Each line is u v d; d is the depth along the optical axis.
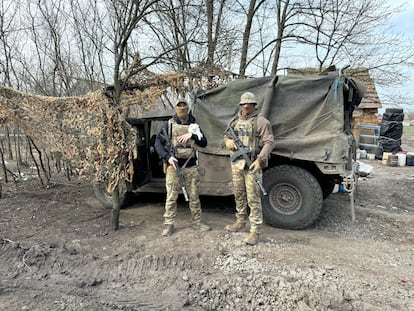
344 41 7.85
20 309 2.83
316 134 4.38
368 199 6.28
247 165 3.81
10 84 7.29
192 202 4.24
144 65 4.64
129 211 5.24
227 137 4.03
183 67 6.15
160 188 5.17
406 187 7.32
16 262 3.60
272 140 3.78
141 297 3.04
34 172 8.39
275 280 3.10
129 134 4.30
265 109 4.52
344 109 4.78
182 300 2.98
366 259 3.59
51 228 4.46
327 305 2.82
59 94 7.38
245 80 4.72
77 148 4.53
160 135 4.07
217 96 4.88
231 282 3.13
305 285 3.03
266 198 4.57
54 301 2.97
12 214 5.02
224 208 5.37
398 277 3.20
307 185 4.34
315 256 3.62
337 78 4.32
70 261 3.59
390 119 12.48
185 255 3.59
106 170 4.28
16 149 8.84
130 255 3.65
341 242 4.07
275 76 4.61
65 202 5.71
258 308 2.86
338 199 6.21
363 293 2.91
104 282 3.29
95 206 5.48
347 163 4.45
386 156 11.11
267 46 8.09
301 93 4.49
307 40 7.95
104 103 4.21
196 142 4.03
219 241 3.95
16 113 4.84
